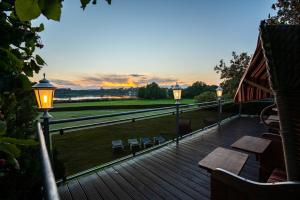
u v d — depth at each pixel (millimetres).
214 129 6602
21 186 1679
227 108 12852
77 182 2959
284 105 1271
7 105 1020
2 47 768
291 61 1263
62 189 2773
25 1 379
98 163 8156
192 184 2871
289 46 1292
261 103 10102
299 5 7598
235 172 1760
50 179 623
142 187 2803
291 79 1229
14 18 831
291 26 1347
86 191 2717
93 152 9953
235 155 2125
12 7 816
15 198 1601
